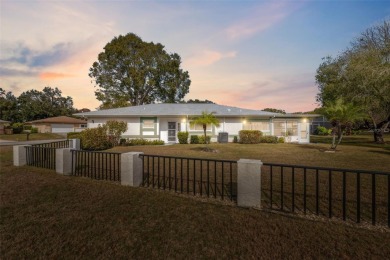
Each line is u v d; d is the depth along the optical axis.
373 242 2.79
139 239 2.92
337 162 9.28
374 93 16.61
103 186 5.33
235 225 3.29
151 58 31.31
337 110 13.60
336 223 3.34
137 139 18.66
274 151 13.27
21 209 3.90
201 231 3.12
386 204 4.18
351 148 15.21
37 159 8.04
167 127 19.83
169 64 32.56
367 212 3.78
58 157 6.73
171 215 3.66
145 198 4.48
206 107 22.70
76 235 3.02
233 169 7.71
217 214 3.69
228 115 19.31
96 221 3.44
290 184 5.64
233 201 4.36
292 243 2.79
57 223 3.37
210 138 19.77
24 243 2.81
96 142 14.09
